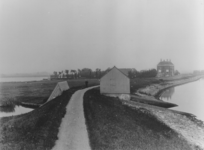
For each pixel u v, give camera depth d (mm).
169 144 20125
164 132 24469
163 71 168500
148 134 21719
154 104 47375
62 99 31656
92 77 132750
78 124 20188
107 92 50312
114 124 22078
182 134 25734
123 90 49969
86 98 33812
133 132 21016
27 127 19281
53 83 96500
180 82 126625
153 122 28094
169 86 102875
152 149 17547
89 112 24688
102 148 15180
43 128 18000
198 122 32219
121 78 50125
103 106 29797
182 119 32906
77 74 146250
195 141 23609
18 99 53875
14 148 14555
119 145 16391
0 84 94750
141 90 70562
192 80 151000
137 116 29422
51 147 14992
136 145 17406
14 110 43250
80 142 16016
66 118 22109
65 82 49625
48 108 26359
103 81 50594
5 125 22719
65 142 15969
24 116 28797
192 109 43344
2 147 14773
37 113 26203
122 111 29969
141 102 48344
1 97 56531
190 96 66250
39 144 15086
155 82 104000
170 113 36312
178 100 57344
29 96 59250
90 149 14805
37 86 84812
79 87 58781
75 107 27125
